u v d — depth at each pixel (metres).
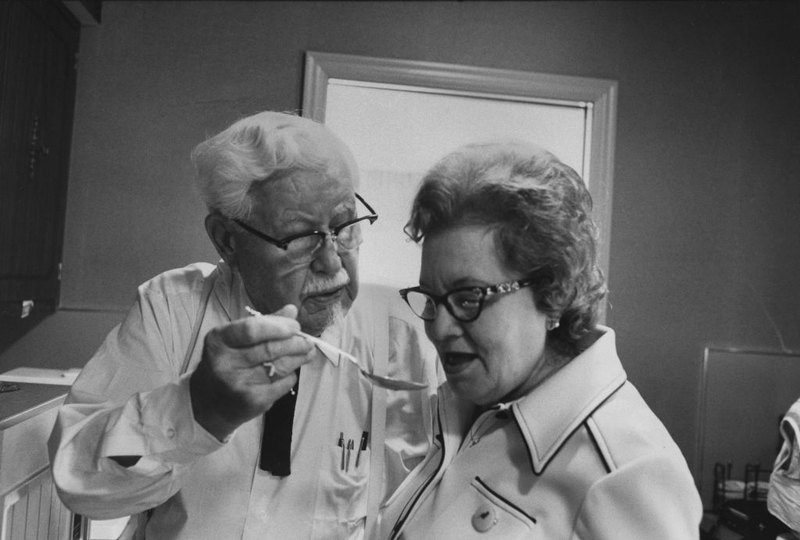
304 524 1.04
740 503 1.16
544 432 0.68
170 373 1.04
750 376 1.35
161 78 2.34
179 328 1.07
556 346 0.74
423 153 2.46
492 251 0.64
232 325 0.73
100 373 1.02
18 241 1.92
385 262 1.83
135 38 2.34
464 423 0.81
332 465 1.07
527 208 0.63
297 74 2.40
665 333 1.71
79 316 2.24
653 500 0.60
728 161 1.51
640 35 2.24
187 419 0.78
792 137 1.31
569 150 2.46
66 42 2.21
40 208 2.06
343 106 2.45
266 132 0.93
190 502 1.01
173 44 2.36
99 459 0.80
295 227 0.94
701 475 1.34
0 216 1.80
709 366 1.43
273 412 1.04
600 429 0.66
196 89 2.36
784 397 1.30
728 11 1.51
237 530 1.02
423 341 1.14
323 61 2.39
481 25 2.48
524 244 0.63
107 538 1.59
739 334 1.39
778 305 1.32
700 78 1.74
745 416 1.36
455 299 0.66
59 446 0.85
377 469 1.08
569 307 0.68
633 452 0.63
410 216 0.70
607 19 2.34
